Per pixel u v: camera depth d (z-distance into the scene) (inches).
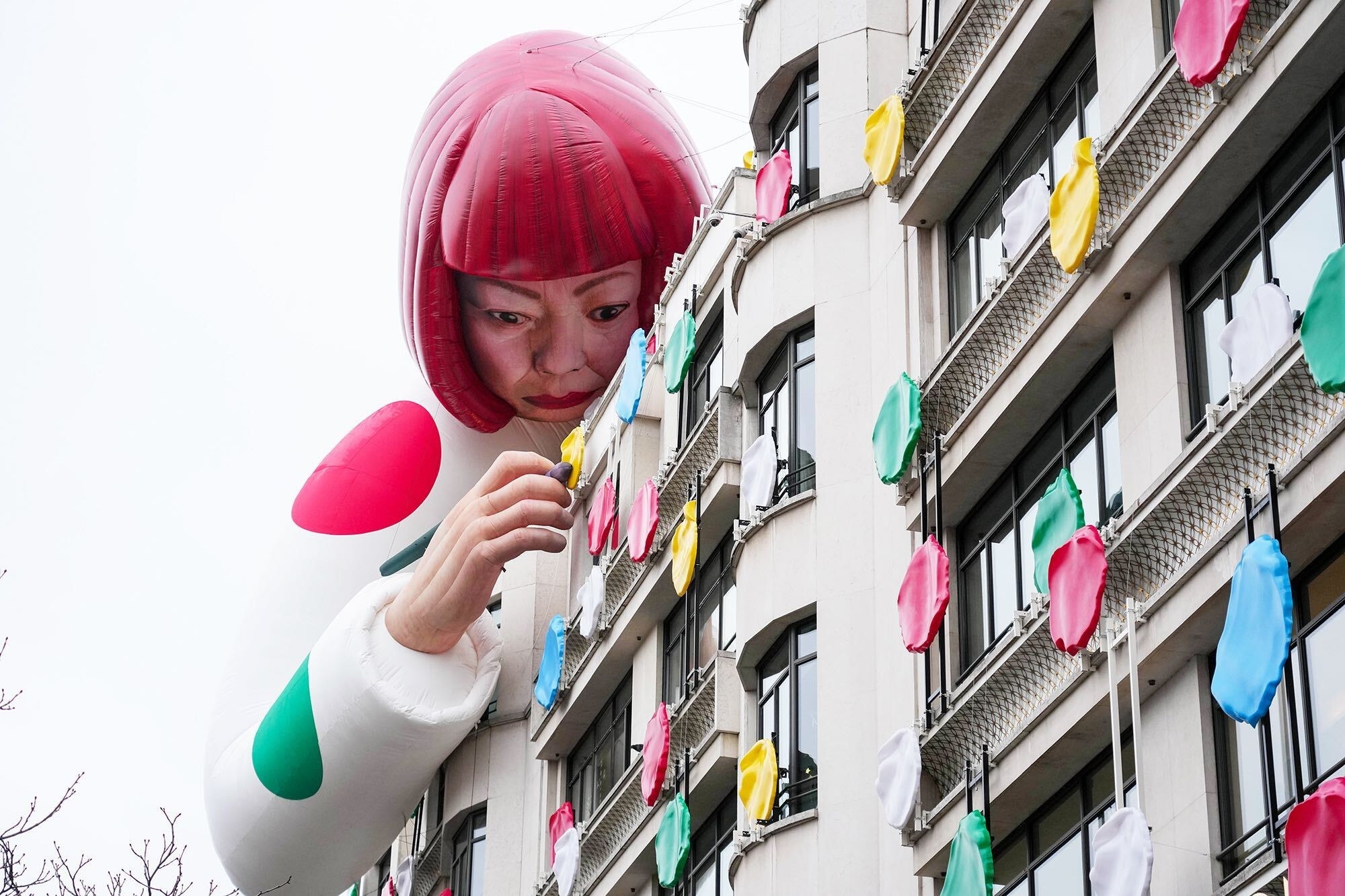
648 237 1467.8
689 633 1177.4
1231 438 672.4
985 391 863.1
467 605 1320.1
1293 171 700.7
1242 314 681.6
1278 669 597.6
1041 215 842.8
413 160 1504.7
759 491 1025.5
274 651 1466.5
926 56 970.1
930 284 962.1
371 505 1503.4
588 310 1475.1
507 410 1544.0
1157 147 756.6
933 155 957.2
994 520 882.8
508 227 1427.2
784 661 995.9
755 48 1153.4
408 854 1611.7
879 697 922.1
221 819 1414.9
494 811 1443.2
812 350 1048.8
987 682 802.2
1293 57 677.9
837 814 908.6
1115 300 776.9
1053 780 774.5
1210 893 655.1
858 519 971.9
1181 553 702.5
